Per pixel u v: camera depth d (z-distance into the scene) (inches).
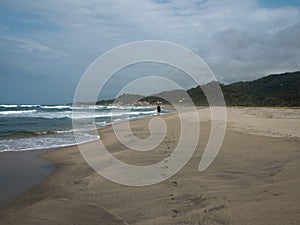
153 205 185.5
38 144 534.0
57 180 278.5
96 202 199.2
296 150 332.2
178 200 191.5
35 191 245.4
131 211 178.1
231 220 153.2
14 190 249.1
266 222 148.0
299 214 154.9
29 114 1752.0
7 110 2314.2
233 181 225.0
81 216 175.0
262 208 165.9
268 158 297.7
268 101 2429.9
